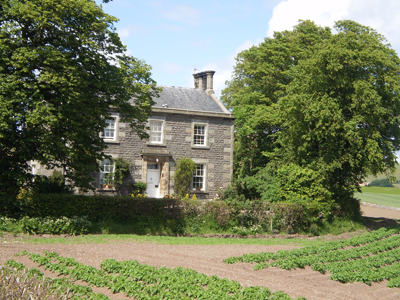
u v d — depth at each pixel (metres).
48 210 18.89
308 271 15.77
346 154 27.09
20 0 17.78
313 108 26.91
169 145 31.72
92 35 19.03
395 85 26.66
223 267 14.34
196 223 22.33
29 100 16.89
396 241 22.64
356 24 29.97
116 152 30.03
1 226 16.62
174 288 10.63
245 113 38.22
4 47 16.78
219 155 33.34
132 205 20.89
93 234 18.61
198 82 37.88
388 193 73.75
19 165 19.67
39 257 12.20
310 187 26.81
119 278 10.98
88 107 18.50
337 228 27.09
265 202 24.50
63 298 9.00
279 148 35.66
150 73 21.48
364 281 15.31
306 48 37.72
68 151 17.86
